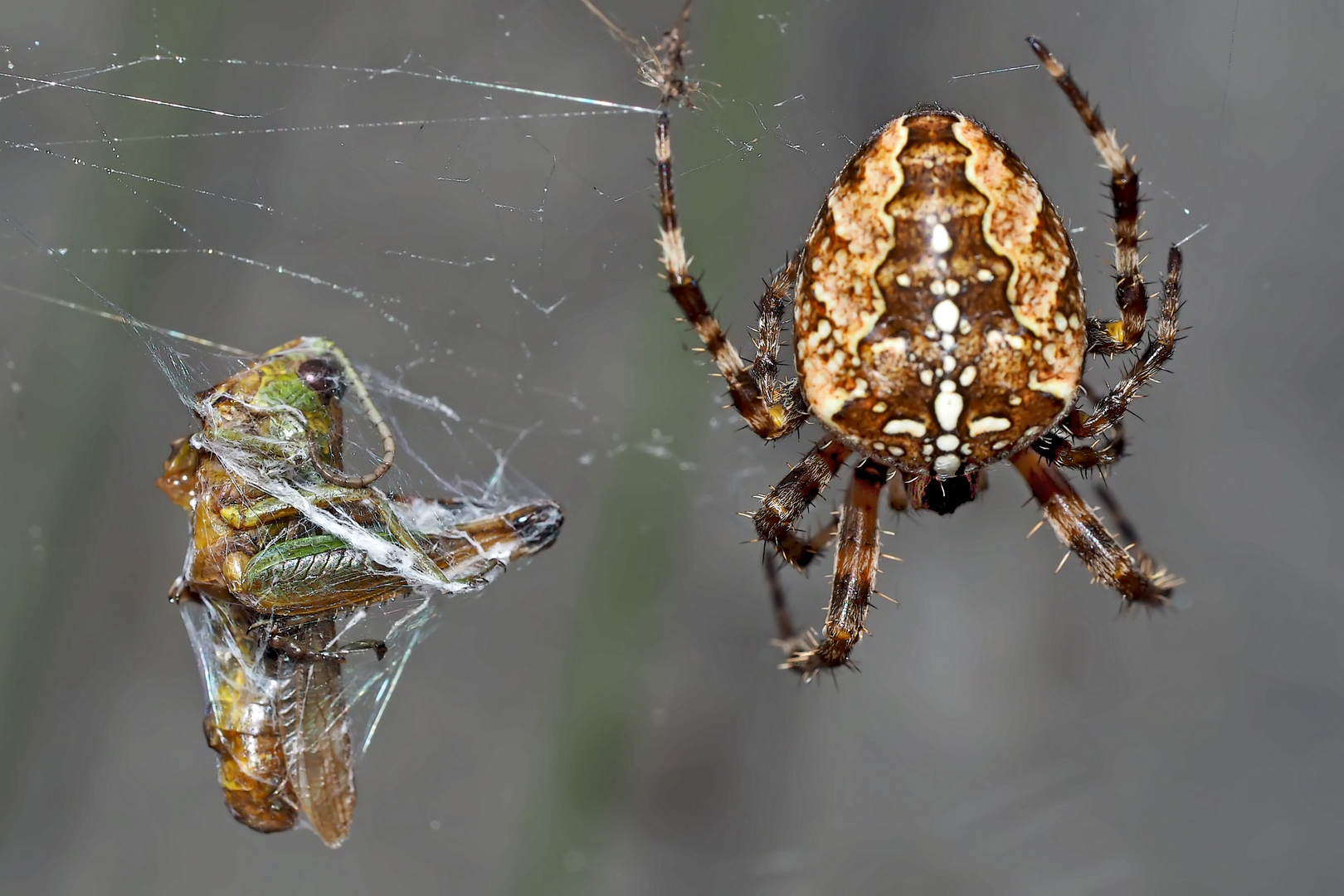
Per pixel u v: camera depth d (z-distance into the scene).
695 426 0.25
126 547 0.24
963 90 0.24
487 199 0.24
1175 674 0.26
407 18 0.24
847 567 0.21
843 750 0.26
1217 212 0.25
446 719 0.25
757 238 0.24
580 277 0.24
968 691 0.27
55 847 0.24
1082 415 0.21
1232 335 0.26
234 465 0.21
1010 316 0.20
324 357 0.21
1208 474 0.26
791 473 0.21
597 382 0.25
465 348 0.24
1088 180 0.24
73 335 0.24
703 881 0.24
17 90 0.22
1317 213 0.25
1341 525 0.25
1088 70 0.24
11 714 0.24
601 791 0.25
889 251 0.21
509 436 0.24
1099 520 0.21
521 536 0.21
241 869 0.24
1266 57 0.25
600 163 0.24
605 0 0.24
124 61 0.23
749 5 0.24
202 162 0.23
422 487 0.23
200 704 0.24
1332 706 0.25
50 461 0.24
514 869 0.24
